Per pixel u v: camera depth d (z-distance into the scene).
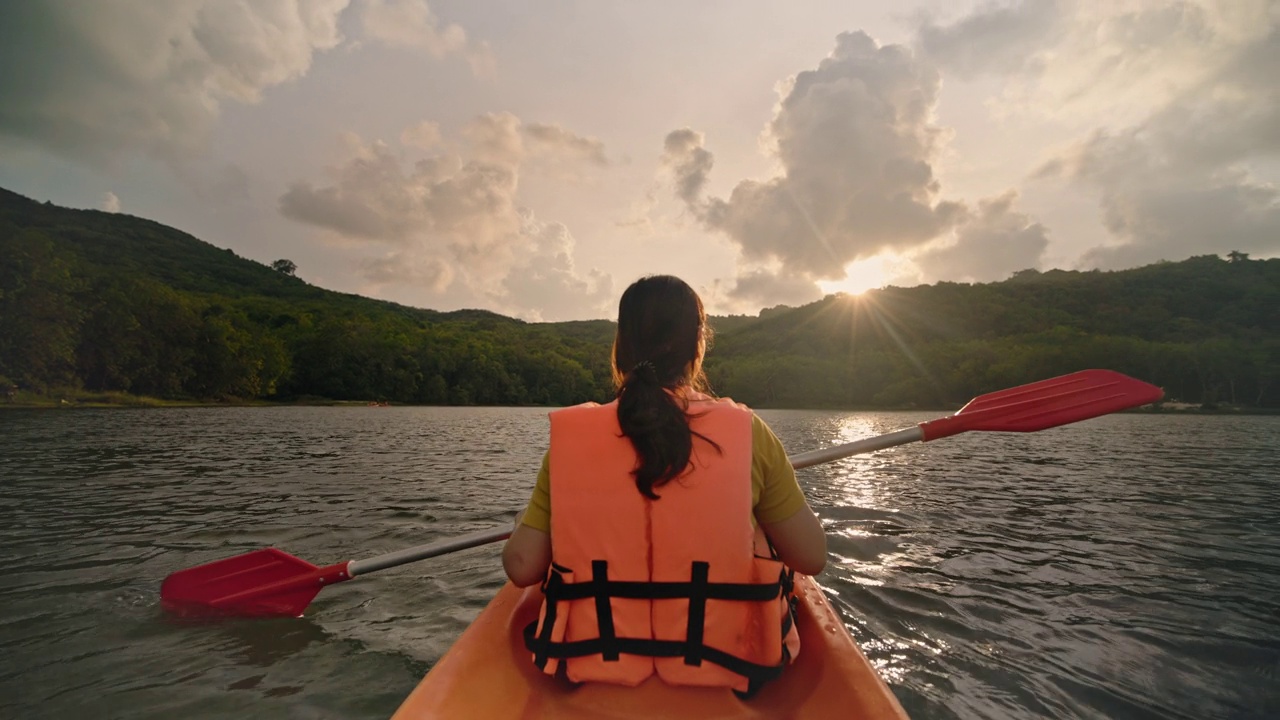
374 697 2.28
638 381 1.24
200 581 3.20
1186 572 4.07
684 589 1.20
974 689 2.39
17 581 3.69
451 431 22.69
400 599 3.36
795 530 1.34
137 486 7.58
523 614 1.78
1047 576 3.91
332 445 14.77
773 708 1.28
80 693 2.31
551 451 1.26
